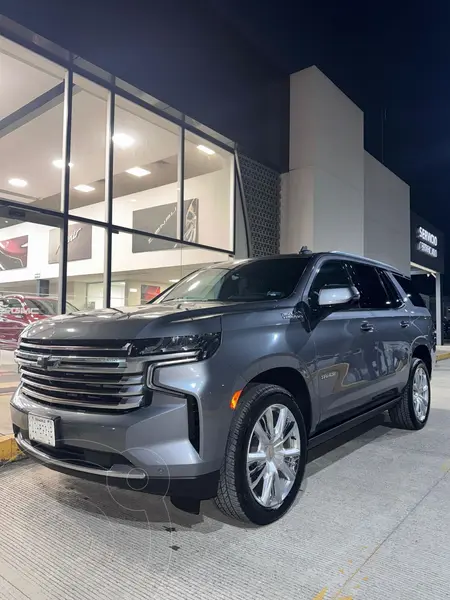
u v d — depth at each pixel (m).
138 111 9.43
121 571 2.52
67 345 2.90
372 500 3.49
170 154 11.14
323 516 3.21
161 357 2.68
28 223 8.46
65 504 3.38
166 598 2.29
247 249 11.84
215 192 11.49
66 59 7.82
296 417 3.31
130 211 10.97
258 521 2.97
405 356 5.17
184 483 2.62
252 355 3.00
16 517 3.18
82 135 10.35
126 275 9.39
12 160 11.75
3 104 9.26
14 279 8.55
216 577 2.46
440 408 7.29
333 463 4.36
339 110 14.02
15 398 3.31
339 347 3.88
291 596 2.30
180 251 10.57
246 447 2.88
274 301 3.49
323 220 12.91
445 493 3.64
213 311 3.05
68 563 2.60
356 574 2.50
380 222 18.30
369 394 4.40
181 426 2.64
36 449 3.03
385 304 5.09
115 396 2.70
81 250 8.64
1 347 7.49
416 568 2.57
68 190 8.10
